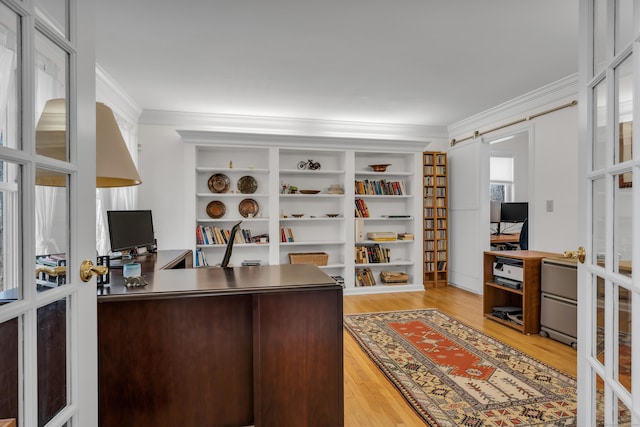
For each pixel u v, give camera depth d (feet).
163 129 15.05
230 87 12.15
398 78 11.41
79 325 3.30
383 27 8.21
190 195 14.62
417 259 16.99
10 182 2.52
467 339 10.34
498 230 20.54
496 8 7.41
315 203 16.92
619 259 3.30
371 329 11.28
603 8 3.70
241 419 5.87
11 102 2.58
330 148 15.96
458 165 17.28
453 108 14.79
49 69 2.98
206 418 5.75
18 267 2.57
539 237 12.86
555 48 9.28
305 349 5.80
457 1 7.16
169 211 15.03
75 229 3.25
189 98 13.26
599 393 3.79
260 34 8.52
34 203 2.68
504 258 11.84
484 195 15.71
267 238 15.67
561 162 12.03
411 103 14.07
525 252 12.07
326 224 17.04
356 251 16.65
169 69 10.60
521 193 22.76
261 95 13.00
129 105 13.33
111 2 7.13
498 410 6.64
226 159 15.89
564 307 9.86
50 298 2.87
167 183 15.03
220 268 7.47
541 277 10.66
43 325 2.85
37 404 2.73
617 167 3.22
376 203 17.69
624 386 3.20
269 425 5.71
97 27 8.13
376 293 16.28
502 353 9.31
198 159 15.64
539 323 10.75
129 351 5.52
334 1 7.16
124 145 6.14
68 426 3.17
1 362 2.45
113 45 9.04
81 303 3.34
